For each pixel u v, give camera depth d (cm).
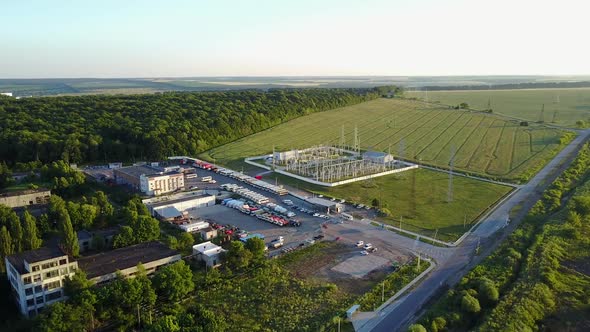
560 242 13625
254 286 11856
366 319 10288
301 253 13988
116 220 15962
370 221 16825
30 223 12531
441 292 11425
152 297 10625
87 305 9775
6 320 10344
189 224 15888
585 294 10825
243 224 16650
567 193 19200
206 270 12694
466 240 14888
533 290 10769
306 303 10975
